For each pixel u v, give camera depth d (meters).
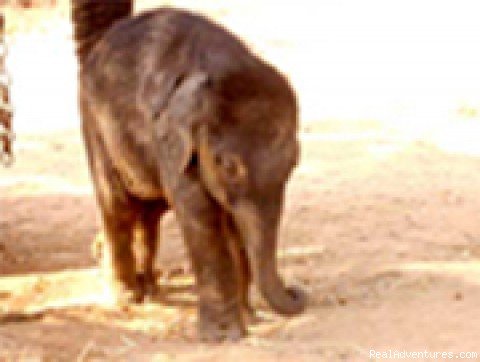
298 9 25.81
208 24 8.11
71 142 16.28
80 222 12.30
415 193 12.57
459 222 11.42
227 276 8.02
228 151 7.40
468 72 19.25
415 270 9.84
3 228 12.10
